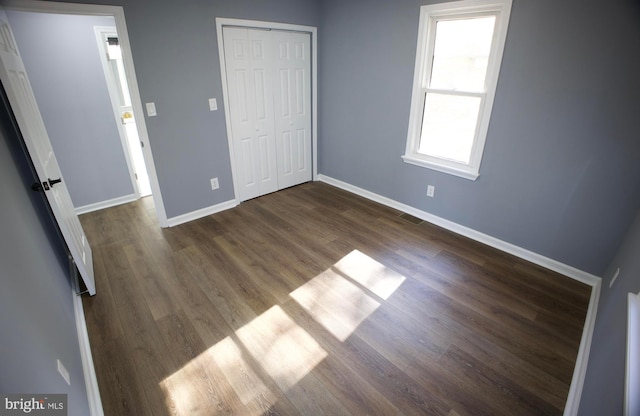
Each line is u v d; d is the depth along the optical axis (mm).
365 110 3705
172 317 2139
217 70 3209
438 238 3123
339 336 1996
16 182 1736
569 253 2521
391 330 2041
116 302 2268
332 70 3918
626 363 940
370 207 3803
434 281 2502
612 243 2299
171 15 2770
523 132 2533
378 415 1548
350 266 2686
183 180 3312
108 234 3178
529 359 1839
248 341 1958
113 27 3281
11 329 964
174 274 2576
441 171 3166
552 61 2264
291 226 3352
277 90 3822
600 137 2189
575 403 1525
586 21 2068
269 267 2672
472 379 1725
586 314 2170
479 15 2584
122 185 3826
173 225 3367
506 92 2539
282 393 1650
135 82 2746
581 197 2365
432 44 2959
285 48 3711
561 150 2379
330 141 4324
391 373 1757
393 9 3074
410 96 3203
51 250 2033
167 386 1684
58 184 2303
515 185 2691
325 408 1579
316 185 4523
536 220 2643
